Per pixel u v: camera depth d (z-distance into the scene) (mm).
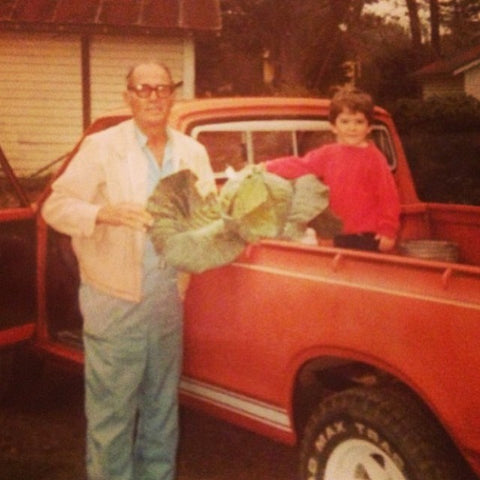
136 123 3605
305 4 33344
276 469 4449
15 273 4793
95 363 3682
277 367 3562
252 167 3695
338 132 4082
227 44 33906
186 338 3973
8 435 4855
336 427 3318
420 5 55094
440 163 21297
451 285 2941
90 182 3568
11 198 8750
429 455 3064
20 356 5293
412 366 3035
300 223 3746
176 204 3480
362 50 34812
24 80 19000
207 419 5113
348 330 3234
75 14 18328
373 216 4059
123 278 3564
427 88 36562
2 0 18625
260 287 3566
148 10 18781
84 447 4680
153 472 3914
